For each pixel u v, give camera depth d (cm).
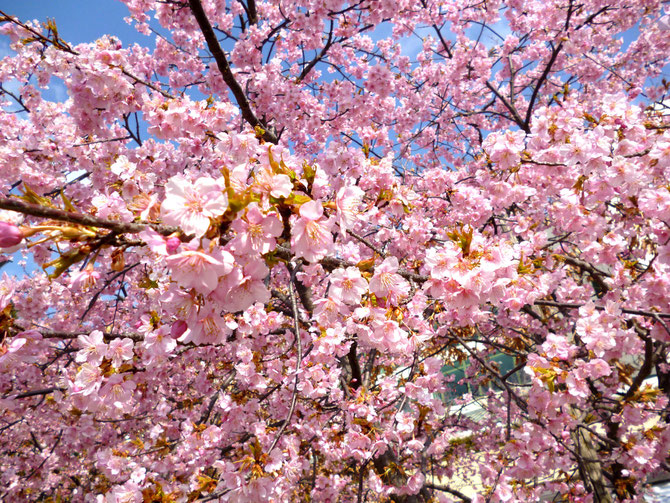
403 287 205
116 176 445
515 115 758
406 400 348
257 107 537
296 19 556
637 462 425
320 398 428
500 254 199
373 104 605
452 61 738
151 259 191
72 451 714
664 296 356
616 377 531
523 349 656
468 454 900
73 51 319
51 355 562
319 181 156
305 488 614
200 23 340
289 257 161
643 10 736
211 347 443
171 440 503
